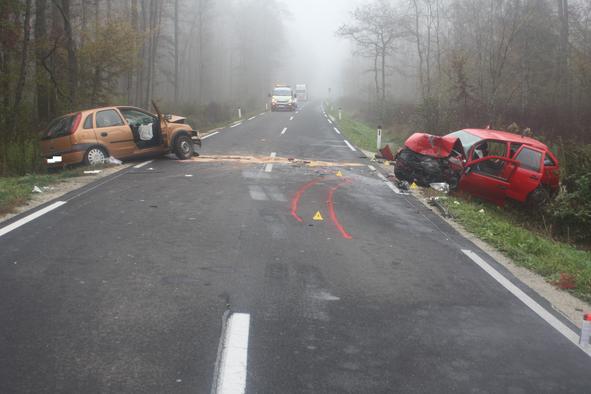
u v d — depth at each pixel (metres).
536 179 12.23
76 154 12.77
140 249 6.50
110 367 3.72
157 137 14.33
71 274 5.52
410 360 4.09
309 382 3.68
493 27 29.39
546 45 28.67
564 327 4.93
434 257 6.98
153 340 4.16
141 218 8.08
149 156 14.95
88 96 20.69
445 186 12.30
